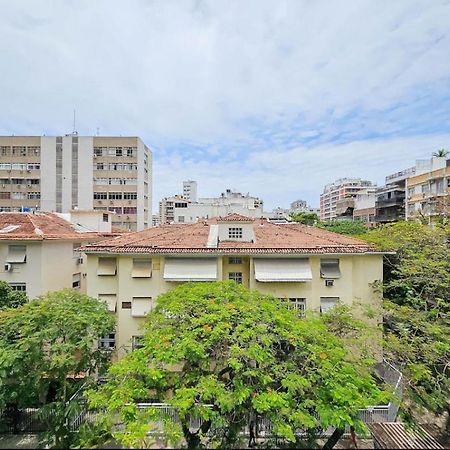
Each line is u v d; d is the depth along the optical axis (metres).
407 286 20.20
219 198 95.38
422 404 15.05
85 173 72.56
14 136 71.88
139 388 12.09
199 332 12.68
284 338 12.61
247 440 12.42
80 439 12.81
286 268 19.75
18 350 14.02
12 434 16.34
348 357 15.54
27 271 24.06
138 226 73.62
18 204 71.50
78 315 15.74
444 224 27.22
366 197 91.75
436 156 64.56
